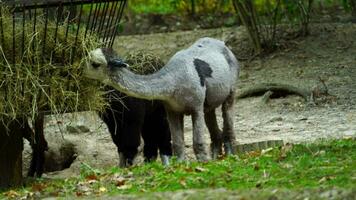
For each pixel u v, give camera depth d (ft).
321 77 114.01
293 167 56.85
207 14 148.15
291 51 126.21
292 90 105.60
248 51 128.77
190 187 54.54
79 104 65.51
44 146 75.87
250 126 93.50
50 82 63.67
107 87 71.61
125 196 52.39
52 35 64.18
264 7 136.26
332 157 59.31
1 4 63.46
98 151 86.58
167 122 78.38
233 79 75.77
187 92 68.39
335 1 144.36
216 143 76.38
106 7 69.82
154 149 79.61
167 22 147.54
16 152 67.92
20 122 66.54
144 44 135.44
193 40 135.85
